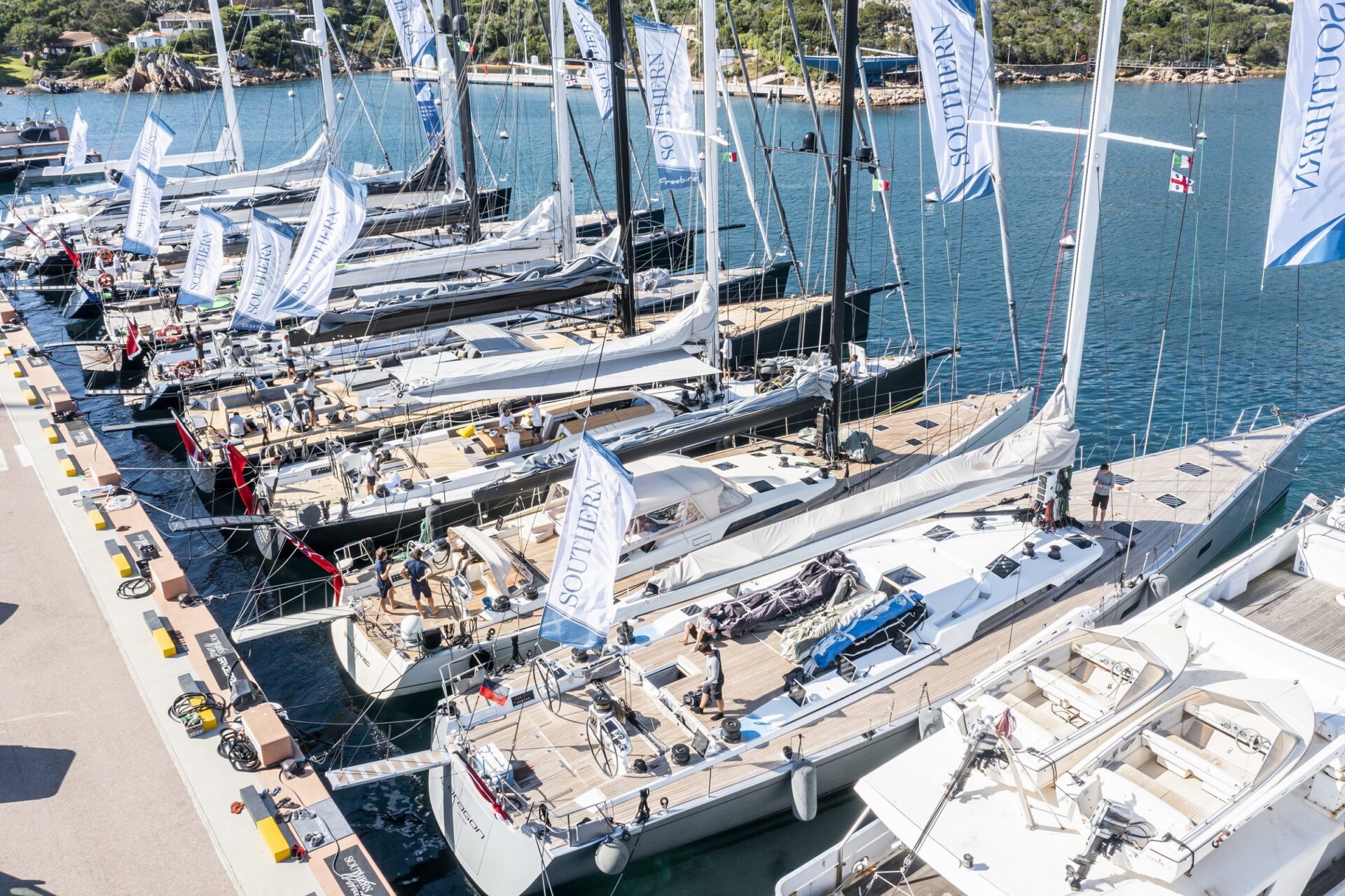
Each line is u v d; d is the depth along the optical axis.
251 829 14.77
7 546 22.53
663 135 24.64
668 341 23.73
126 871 14.04
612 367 23.11
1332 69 13.64
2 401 30.56
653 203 51.16
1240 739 13.20
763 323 30.78
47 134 74.69
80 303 39.44
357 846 14.44
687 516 19.80
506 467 22.95
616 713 15.65
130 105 98.50
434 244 37.75
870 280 41.16
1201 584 16.86
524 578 18.95
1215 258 42.34
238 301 25.08
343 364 29.17
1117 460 27.06
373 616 18.61
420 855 15.84
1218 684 14.08
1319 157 14.13
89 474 25.72
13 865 14.10
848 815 15.72
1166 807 12.06
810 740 15.07
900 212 51.28
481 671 16.80
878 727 15.21
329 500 22.19
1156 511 20.31
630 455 20.67
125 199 45.75
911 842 12.64
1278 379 31.42
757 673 16.38
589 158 63.16
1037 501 19.22
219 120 85.12
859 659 16.47
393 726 18.27
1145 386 31.28
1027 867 12.20
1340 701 14.32
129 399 30.20
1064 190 54.56
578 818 13.95
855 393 26.03
